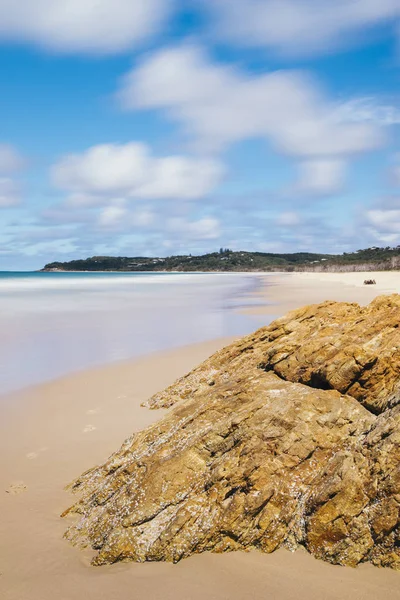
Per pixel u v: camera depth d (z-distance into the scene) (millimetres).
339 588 5691
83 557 6676
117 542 6578
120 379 16312
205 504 6793
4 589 6078
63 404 13594
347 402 7945
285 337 11727
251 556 6324
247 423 7625
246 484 6852
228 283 98812
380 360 8289
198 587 5879
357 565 6000
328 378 8531
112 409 12992
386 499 6160
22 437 11078
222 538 6520
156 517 6840
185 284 95875
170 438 8305
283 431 7441
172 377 16422
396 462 6363
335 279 100438
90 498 7898
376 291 54938
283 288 68875
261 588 5785
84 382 15992
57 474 9180
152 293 63688
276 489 6773
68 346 22797
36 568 6469
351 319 11461
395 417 6926
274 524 6504
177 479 7188
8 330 28203
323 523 6281
